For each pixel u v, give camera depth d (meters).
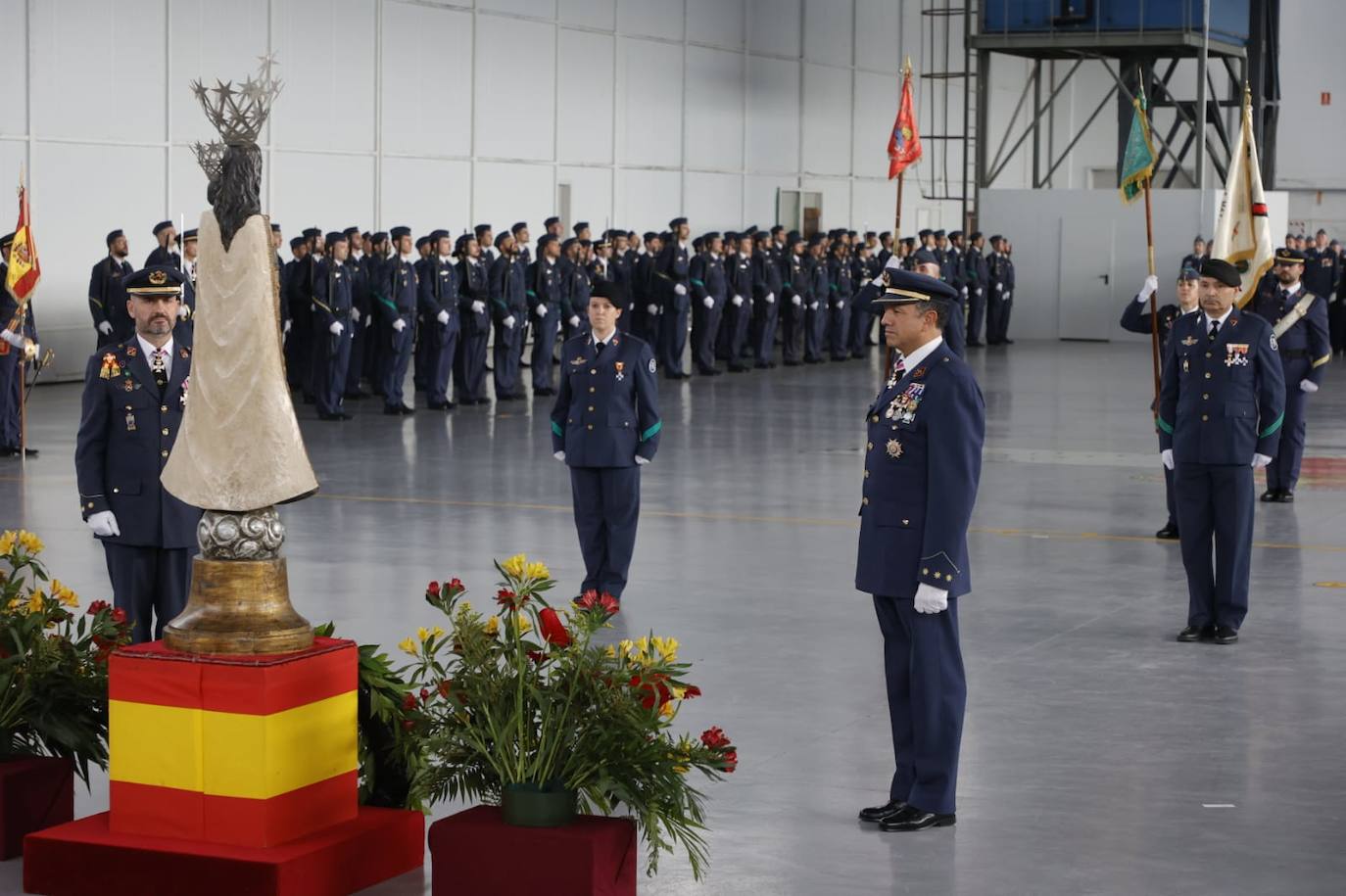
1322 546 12.40
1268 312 14.48
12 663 5.82
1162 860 5.82
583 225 26.06
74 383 23.72
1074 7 33.94
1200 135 34.19
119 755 5.30
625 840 5.27
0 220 22.48
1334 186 44.06
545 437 18.94
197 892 5.12
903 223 42.44
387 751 5.68
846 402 23.00
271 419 5.29
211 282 5.36
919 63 42.38
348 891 5.30
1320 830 6.14
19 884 5.41
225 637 5.25
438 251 21.92
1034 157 36.72
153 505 7.14
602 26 32.38
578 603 5.51
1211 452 9.16
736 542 12.38
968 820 6.25
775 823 6.21
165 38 24.41
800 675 8.48
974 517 13.63
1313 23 43.84
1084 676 8.51
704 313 27.34
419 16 28.41
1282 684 8.38
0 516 13.11
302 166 26.44
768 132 37.31
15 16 22.50
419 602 10.03
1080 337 36.03
